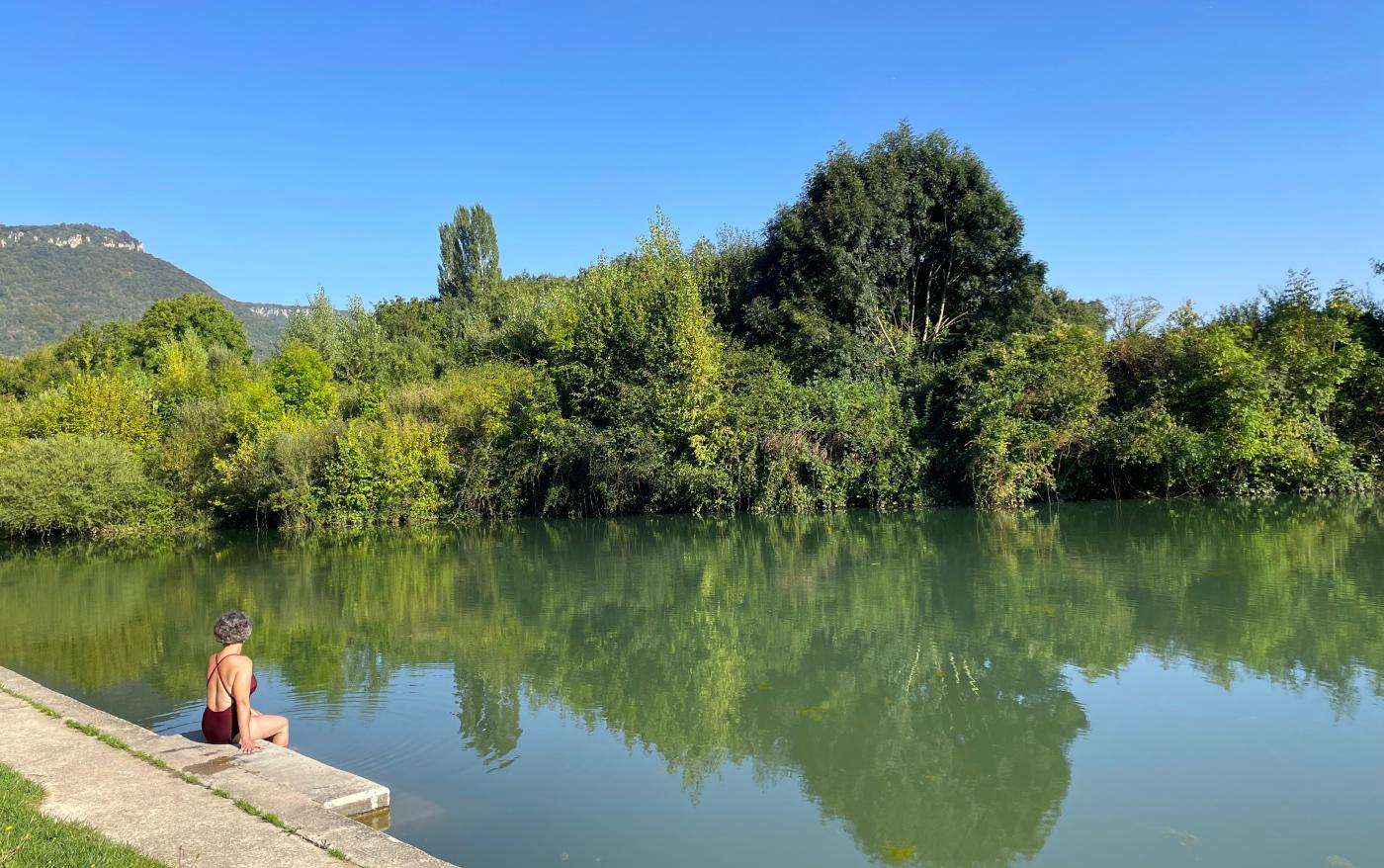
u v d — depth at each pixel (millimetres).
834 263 27281
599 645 11016
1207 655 9445
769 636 11180
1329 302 26656
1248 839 5457
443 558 19484
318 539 24531
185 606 14422
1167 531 19141
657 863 5355
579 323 28797
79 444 26281
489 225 69625
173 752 6320
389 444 27000
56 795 5449
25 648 11578
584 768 6934
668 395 25562
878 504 25875
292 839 4770
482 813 6090
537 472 27297
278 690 9172
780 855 5438
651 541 21000
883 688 8859
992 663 9523
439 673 9797
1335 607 11391
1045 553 16719
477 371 31344
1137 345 27000
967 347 28094
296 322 45906
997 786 6430
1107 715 7805
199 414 29203
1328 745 6914
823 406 25719
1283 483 25906
